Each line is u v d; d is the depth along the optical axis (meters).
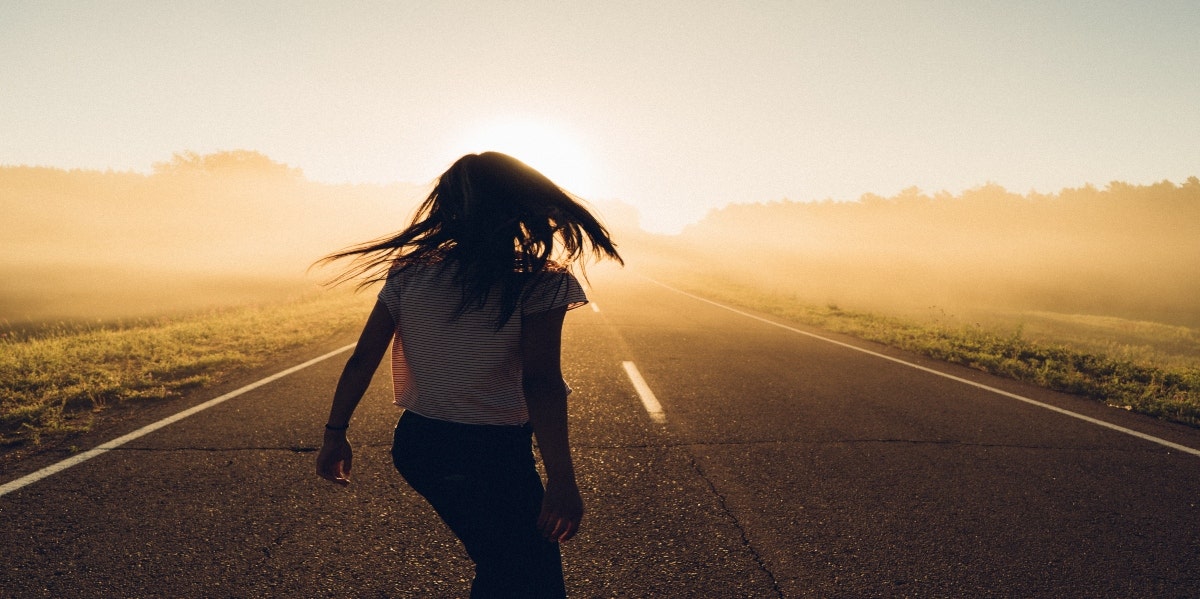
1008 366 9.30
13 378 6.34
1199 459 4.80
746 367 8.31
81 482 3.73
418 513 3.38
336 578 2.71
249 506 3.43
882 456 4.60
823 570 2.88
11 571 2.69
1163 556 3.11
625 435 4.98
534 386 1.43
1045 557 3.07
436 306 1.50
